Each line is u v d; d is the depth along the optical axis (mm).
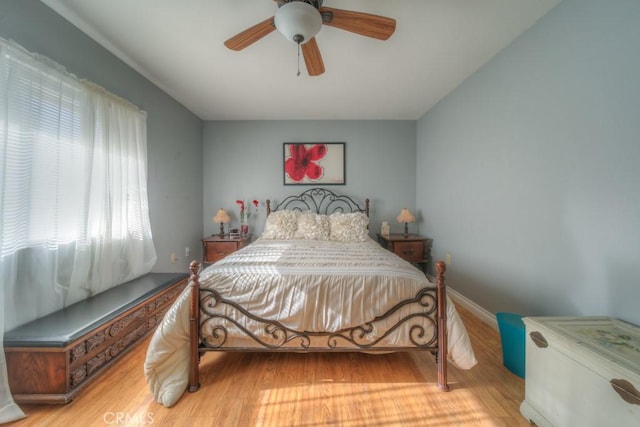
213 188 3598
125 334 1700
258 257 1867
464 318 2291
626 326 1164
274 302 1482
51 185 1522
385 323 1488
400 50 1977
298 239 2881
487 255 2180
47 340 1258
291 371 1589
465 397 1373
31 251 1445
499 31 1764
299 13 1190
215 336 1491
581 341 1041
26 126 1392
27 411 1258
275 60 2111
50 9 1551
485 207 2197
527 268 1770
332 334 1487
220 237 3352
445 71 2297
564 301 1513
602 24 1287
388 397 1376
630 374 844
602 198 1306
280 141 3594
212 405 1321
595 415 949
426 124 3309
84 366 1391
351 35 1794
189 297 1491
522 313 1820
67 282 1647
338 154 3582
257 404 1329
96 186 1830
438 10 1563
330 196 3605
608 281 1287
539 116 1659
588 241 1376
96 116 1820
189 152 3221
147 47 1940
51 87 1517
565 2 1472
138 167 2215
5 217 1322
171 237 2848
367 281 1498
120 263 2061
